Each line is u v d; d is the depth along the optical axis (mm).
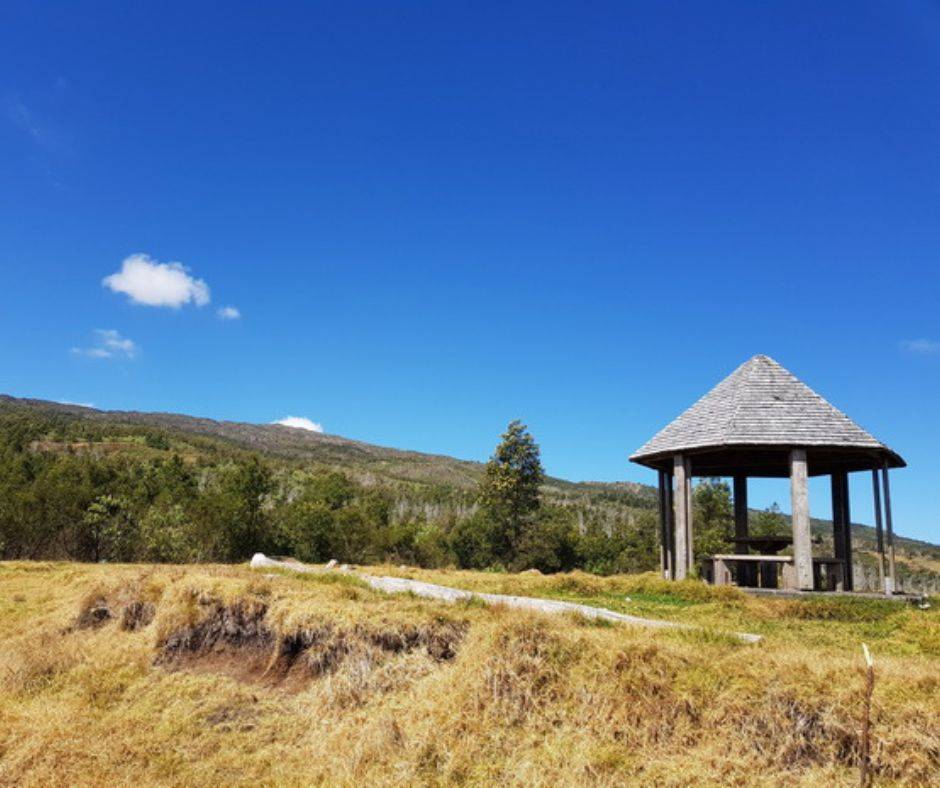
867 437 17938
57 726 8180
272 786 6957
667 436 20047
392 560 49250
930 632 10539
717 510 42375
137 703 9227
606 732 7062
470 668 8031
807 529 17094
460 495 108312
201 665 10125
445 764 6930
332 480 71438
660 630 9516
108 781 6984
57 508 40281
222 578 11484
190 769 7324
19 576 20969
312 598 10344
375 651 8914
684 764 6559
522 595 15305
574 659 7984
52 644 11258
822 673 7160
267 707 8719
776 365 19953
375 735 7371
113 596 12641
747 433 17781
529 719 7359
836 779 6188
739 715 6910
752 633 10641
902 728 6383
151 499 46562
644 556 47281
